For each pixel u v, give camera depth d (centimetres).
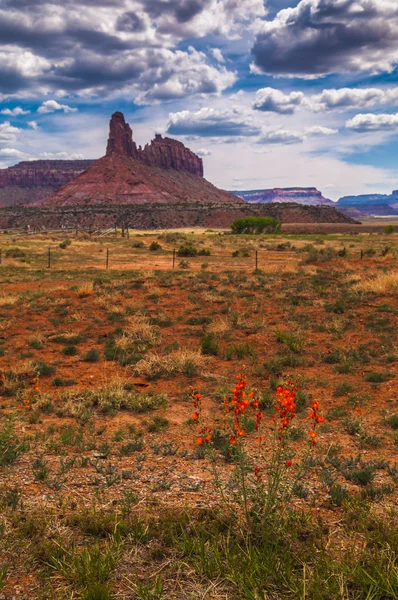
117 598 313
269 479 463
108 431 739
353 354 1134
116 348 1263
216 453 620
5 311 1727
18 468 560
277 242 6053
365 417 767
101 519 409
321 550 358
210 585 324
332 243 5578
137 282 2255
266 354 1191
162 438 698
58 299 1895
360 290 1831
